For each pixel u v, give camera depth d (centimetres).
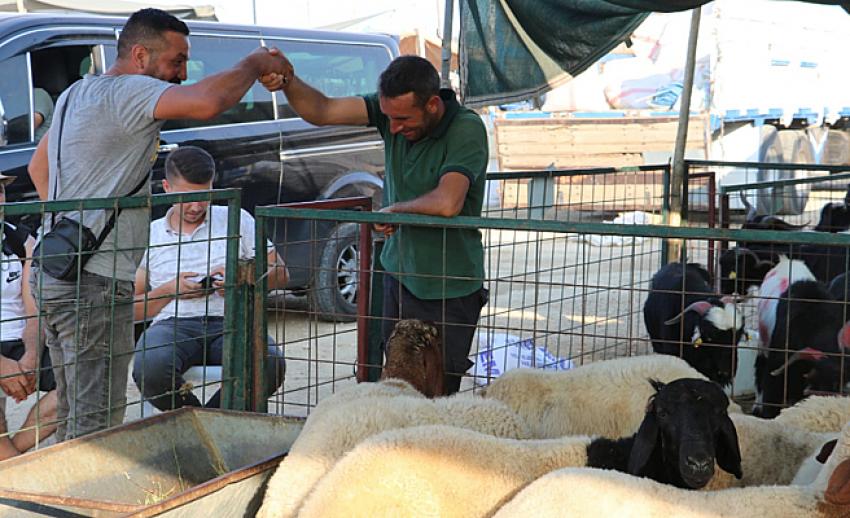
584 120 1842
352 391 472
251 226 674
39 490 417
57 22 821
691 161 1015
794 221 1358
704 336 691
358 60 1046
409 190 535
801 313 673
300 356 865
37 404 456
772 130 1958
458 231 529
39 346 456
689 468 374
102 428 493
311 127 981
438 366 526
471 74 858
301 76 986
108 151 481
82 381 487
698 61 1900
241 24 949
